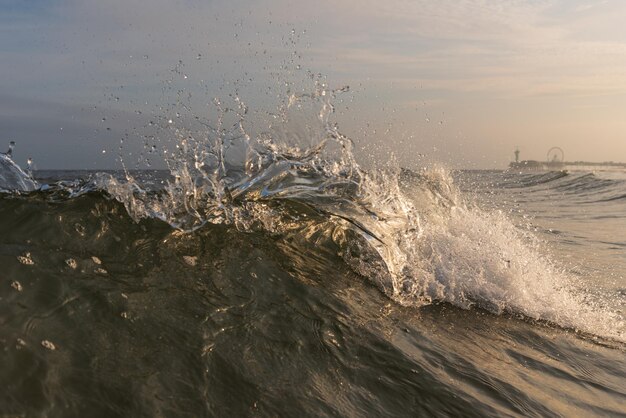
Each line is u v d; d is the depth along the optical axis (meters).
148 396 1.65
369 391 2.05
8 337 1.65
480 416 2.04
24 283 1.97
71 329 1.82
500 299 3.51
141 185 3.23
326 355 2.21
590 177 21.97
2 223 2.39
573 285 4.29
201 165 3.54
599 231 8.07
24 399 1.46
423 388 2.15
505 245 4.42
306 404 1.86
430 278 3.49
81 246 2.41
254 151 3.79
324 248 3.40
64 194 2.90
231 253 2.85
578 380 2.57
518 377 2.46
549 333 3.15
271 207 3.50
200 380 1.81
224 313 2.26
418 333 2.70
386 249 3.55
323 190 3.84
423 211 4.63
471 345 2.73
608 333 3.31
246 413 1.73
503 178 25.36
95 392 1.58
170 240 2.76
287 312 2.46
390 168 4.35
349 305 2.77
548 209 11.98
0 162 3.29
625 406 2.37
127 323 1.96
